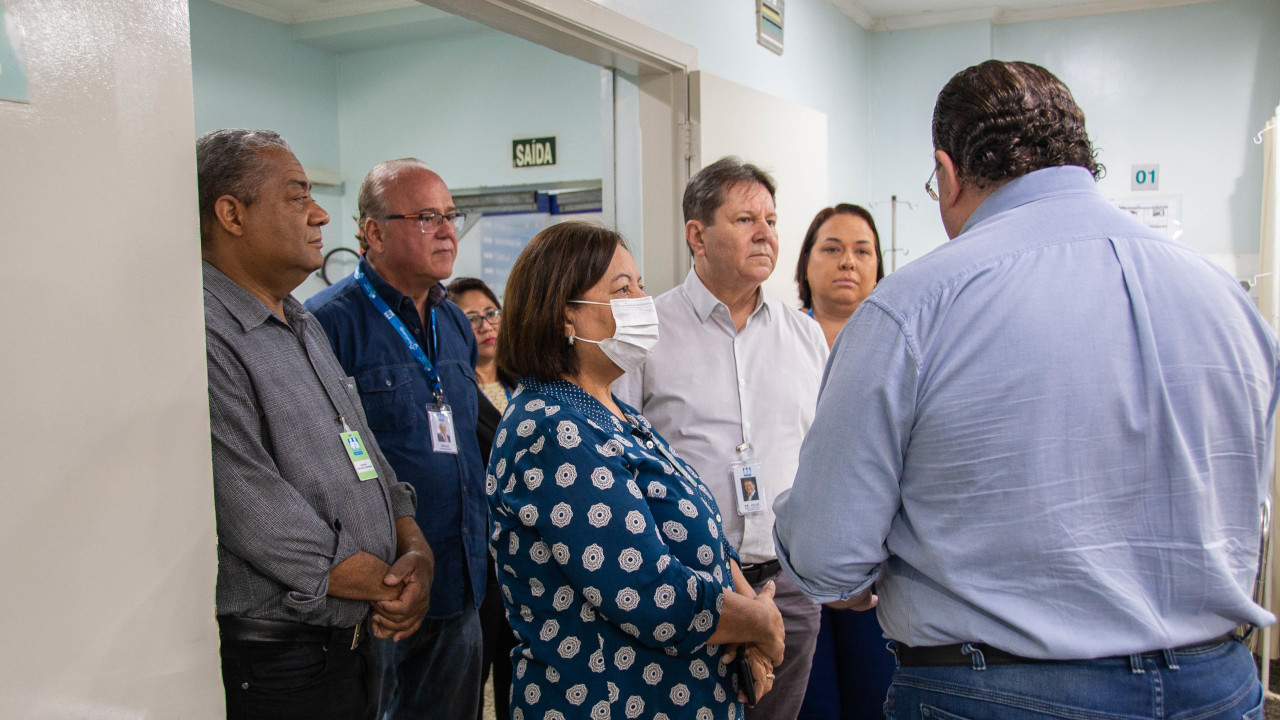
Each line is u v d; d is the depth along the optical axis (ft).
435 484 6.40
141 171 3.21
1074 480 3.18
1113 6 15.76
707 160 8.94
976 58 16.15
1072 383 3.18
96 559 3.04
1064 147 3.55
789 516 3.77
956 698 3.36
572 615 4.02
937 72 16.47
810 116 10.85
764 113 9.89
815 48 13.87
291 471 4.53
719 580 4.32
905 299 3.43
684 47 9.02
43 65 2.89
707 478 6.35
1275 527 9.93
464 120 17.67
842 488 3.52
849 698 7.33
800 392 6.80
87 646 3.01
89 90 3.03
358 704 4.72
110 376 3.09
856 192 16.39
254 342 4.55
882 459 3.46
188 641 3.36
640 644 4.07
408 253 6.57
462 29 17.07
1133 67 15.76
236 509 4.20
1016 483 3.21
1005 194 3.58
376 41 17.84
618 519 3.83
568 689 3.98
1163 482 3.19
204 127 15.72
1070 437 3.18
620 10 8.07
